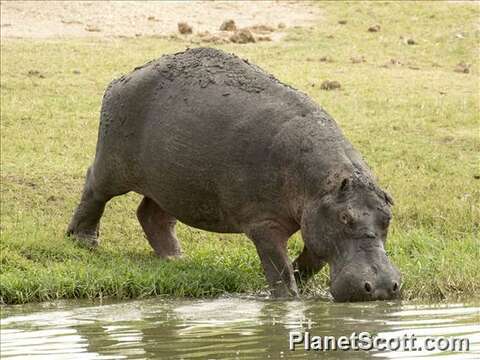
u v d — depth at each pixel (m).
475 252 28.95
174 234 31.30
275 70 53.19
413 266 27.50
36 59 53.78
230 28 64.69
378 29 64.44
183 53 29.53
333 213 24.69
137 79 29.30
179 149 27.75
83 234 31.45
